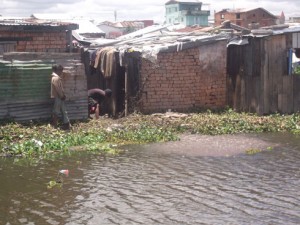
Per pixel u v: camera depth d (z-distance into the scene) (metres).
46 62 15.41
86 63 18.22
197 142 14.06
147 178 10.29
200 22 67.38
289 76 18.20
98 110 16.95
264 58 17.88
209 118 16.50
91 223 7.65
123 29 66.19
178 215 7.99
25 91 14.99
